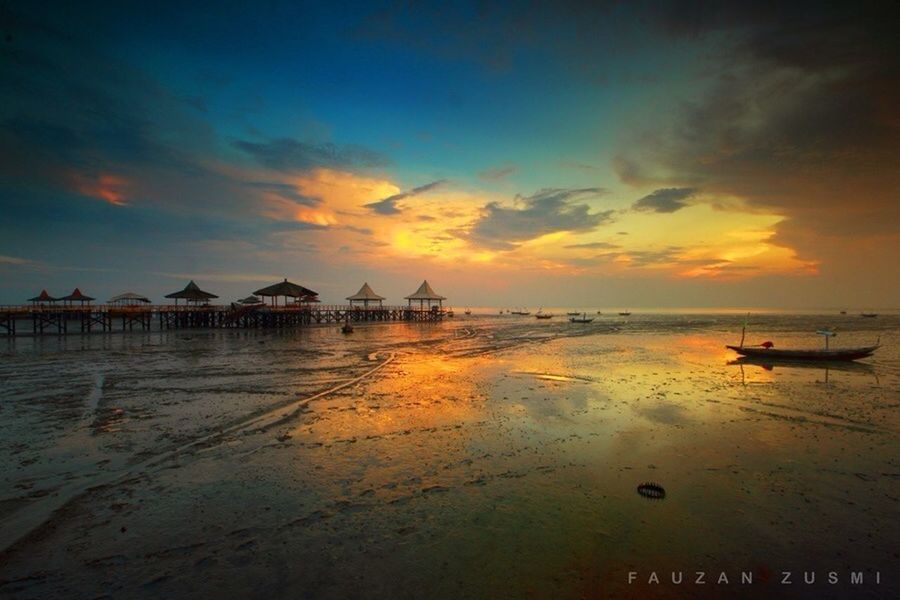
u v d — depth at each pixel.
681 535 5.67
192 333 42.50
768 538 5.62
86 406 12.43
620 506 6.45
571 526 5.88
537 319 90.56
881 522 6.03
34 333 37.69
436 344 32.25
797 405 12.70
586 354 25.88
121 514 6.18
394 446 9.07
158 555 5.19
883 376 17.80
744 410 12.10
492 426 10.52
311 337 38.38
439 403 12.84
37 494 6.81
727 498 6.73
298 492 6.90
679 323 71.00
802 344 32.97
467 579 4.76
